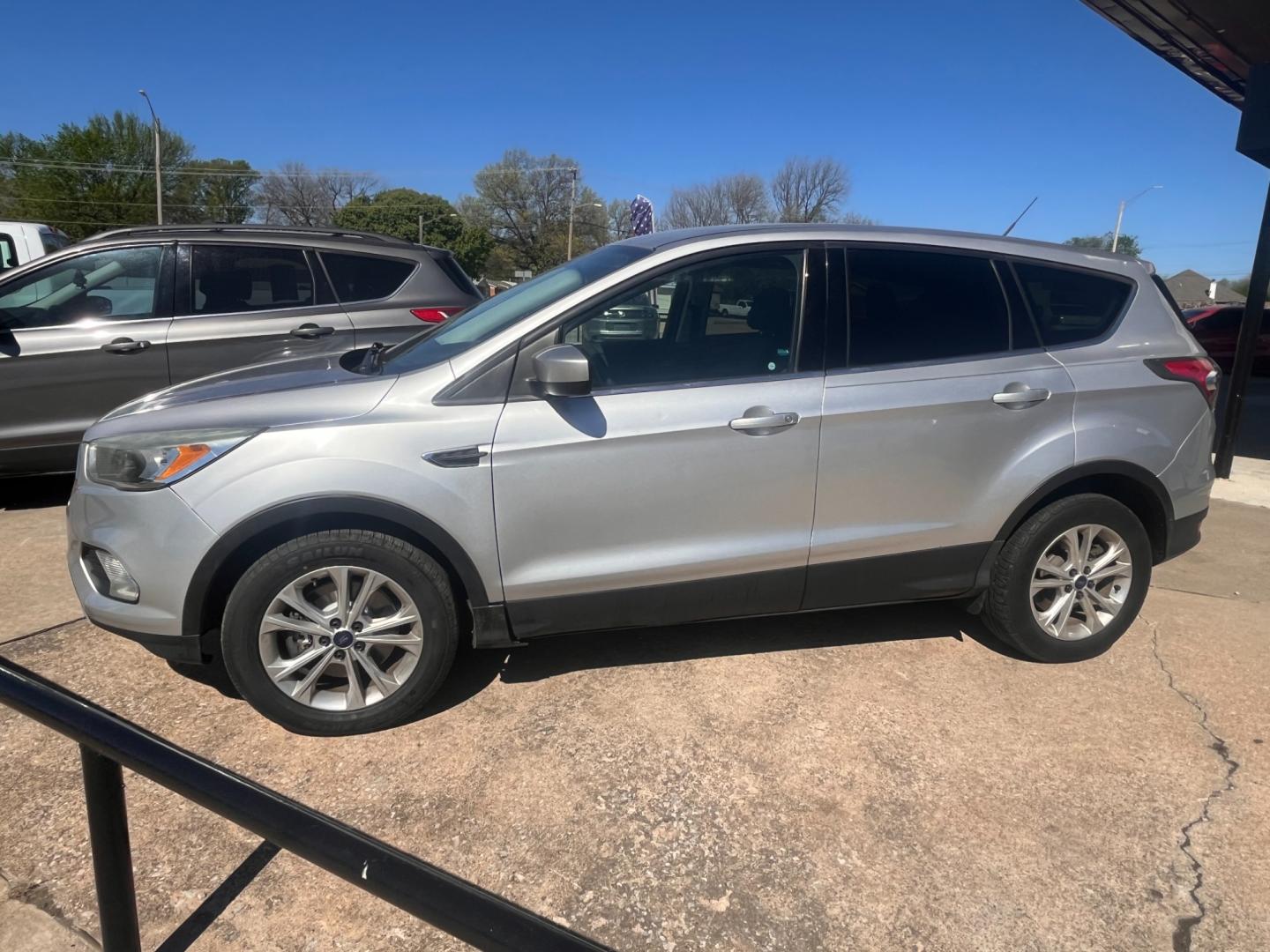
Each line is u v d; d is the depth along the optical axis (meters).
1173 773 2.90
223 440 2.78
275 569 2.80
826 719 3.18
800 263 3.26
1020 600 3.51
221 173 61.88
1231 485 7.28
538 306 3.13
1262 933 2.22
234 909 2.22
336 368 3.36
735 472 3.12
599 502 3.02
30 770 2.76
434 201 71.00
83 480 2.94
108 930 1.72
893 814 2.66
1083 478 3.55
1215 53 10.09
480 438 2.90
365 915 2.22
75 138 57.31
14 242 9.73
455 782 2.76
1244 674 3.62
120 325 5.36
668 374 3.11
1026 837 2.57
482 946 1.16
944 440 3.30
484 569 2.97
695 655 3.65
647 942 2.17
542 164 69.12
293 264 5.77
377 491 2.81
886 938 2.20
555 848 2.48
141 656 3.54
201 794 1.38
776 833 2.56
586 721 3.12
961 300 3.42
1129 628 4.07
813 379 3.20
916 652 3.74
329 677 3.06
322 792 2.69
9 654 3.52
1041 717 3.24
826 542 3.27
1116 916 2.28
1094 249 3.73
